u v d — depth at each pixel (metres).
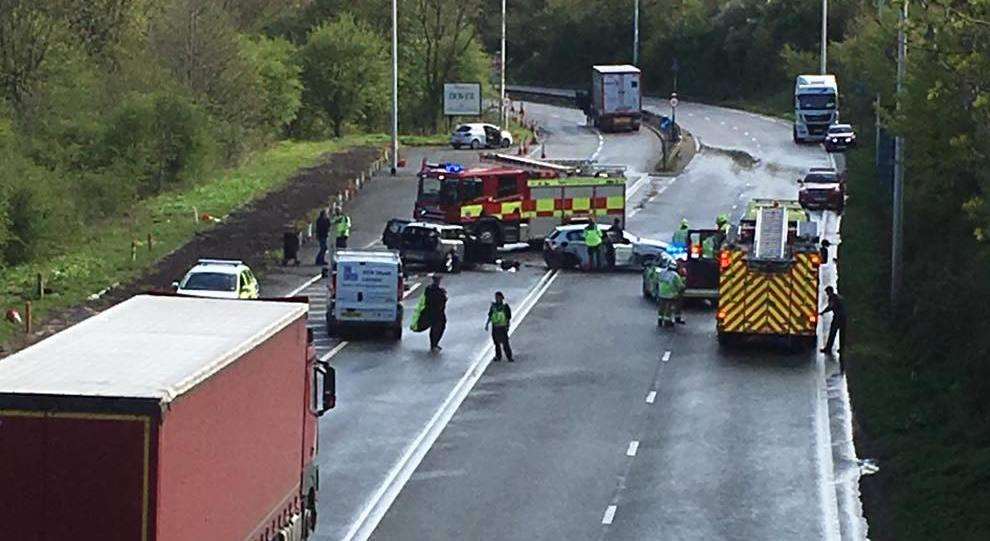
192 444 20.80
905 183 61.84
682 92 187.88
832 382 49.31
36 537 19.66
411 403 46.12
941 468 37.25
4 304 56.94
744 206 92.25
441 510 35.25
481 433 42.62
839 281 65.44
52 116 86.25
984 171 39.94
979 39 36.53
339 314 55.84
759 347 55.00
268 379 24.94
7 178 67.56
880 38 73.75
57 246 69.50
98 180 81.25
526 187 79.62
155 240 75.25
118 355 22.30
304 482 28.19
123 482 19.58
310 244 77.31
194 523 20.98
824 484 37.81
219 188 94.06
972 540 31.70
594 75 147.88
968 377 43.62
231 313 26.61
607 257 73.06
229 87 111.44
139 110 89.19
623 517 34.94
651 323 59.69
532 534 33.47
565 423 43.97
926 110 43.94
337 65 138.00
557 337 56.78
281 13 149.50
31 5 87.69
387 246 72.12
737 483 37.91
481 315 61.16
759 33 179.00
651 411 45.44
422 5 148.25
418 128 147.62
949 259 53.56
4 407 19.52
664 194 98.19
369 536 33.09
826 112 127.31
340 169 105.69
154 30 107.88
